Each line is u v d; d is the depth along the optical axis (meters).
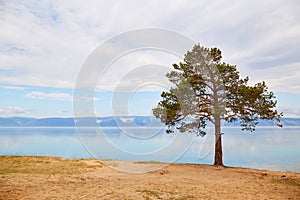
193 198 6.21
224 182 8.80
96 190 6.25
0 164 10.62
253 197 6.68
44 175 8.32
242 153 26.69
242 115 13.77
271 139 43.84
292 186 8.36
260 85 13.91
